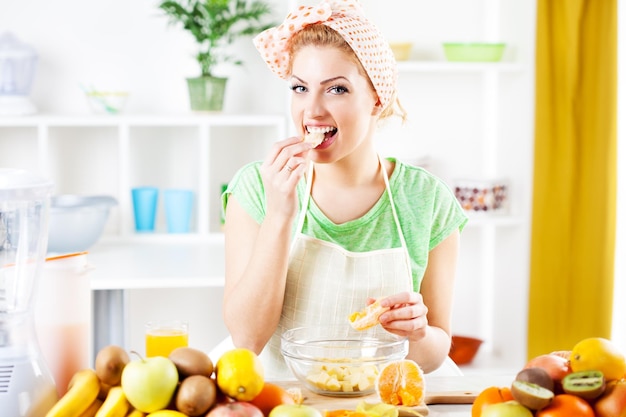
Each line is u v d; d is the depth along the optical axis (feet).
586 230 11.58
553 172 11.71
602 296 11.48
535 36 11.68
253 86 12.57
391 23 12.51
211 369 4.37
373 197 6.48
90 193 12.55
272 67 6.23
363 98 5.80
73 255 4.94
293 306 6.31
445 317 6.73
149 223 12.09
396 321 5.55
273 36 5.92
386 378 4.74
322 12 5.57
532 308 11.79
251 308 5.98
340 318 6.28
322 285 6.27
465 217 6.77
